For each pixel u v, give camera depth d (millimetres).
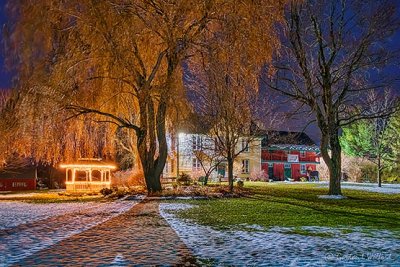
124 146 35219
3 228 11938
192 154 48438
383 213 15766
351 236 10172
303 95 24641
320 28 23797
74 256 7938
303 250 8422
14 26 20906
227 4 22422
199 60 24750
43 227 12094
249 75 22844
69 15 21953
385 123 45344
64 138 25062
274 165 75000
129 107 27906
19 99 21547
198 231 11062
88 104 24172
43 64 21359
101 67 23406
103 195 27844
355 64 23531
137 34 23500
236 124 28859
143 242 9406
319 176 68625
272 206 18656
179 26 23469
